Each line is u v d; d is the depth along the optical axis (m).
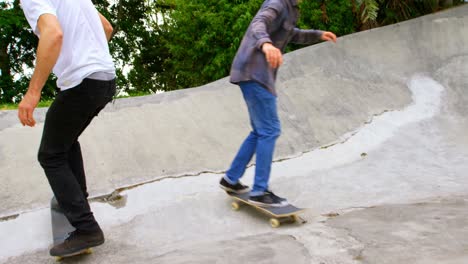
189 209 3.25
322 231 2.70
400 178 3.72
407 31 6.42
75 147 2.77
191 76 8.00
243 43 2.92
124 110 4.46
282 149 4.32
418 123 4.86
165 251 2.65
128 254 2.65
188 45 7.93
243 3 6.99
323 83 5.34
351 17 7.16
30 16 2.26
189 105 4.73
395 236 2.51
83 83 2.38
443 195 3.25
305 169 4.00
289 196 3.46
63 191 2.47
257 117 2.91
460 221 2.65
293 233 2.73
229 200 3.36
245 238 2.73
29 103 2.22
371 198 3.32
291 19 2.88
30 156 3.71
